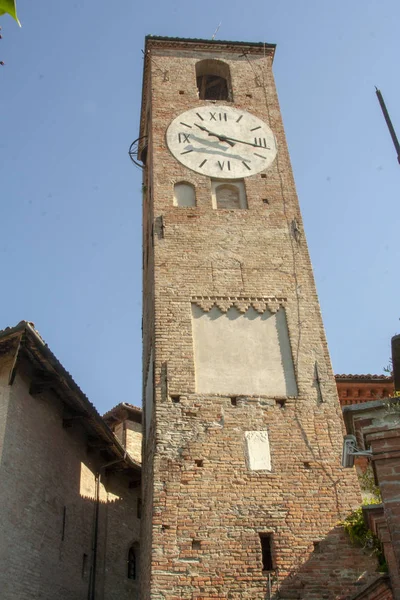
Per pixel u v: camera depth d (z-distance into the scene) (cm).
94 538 2828
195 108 3266
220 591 1864
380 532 1652
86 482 2873
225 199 2931
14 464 2217
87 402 2589
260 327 2458
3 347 2281
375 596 1661
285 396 2281
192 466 2086
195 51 3619
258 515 2008
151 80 3412
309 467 2119
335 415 2247
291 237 2748
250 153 3092
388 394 2916
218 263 2623
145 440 2561
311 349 2409
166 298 2489
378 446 1447
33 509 2311
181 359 2328
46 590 2316
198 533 1958
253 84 3472
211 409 2220
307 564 1925
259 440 2166
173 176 2942
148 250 3095
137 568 3203
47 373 2409
